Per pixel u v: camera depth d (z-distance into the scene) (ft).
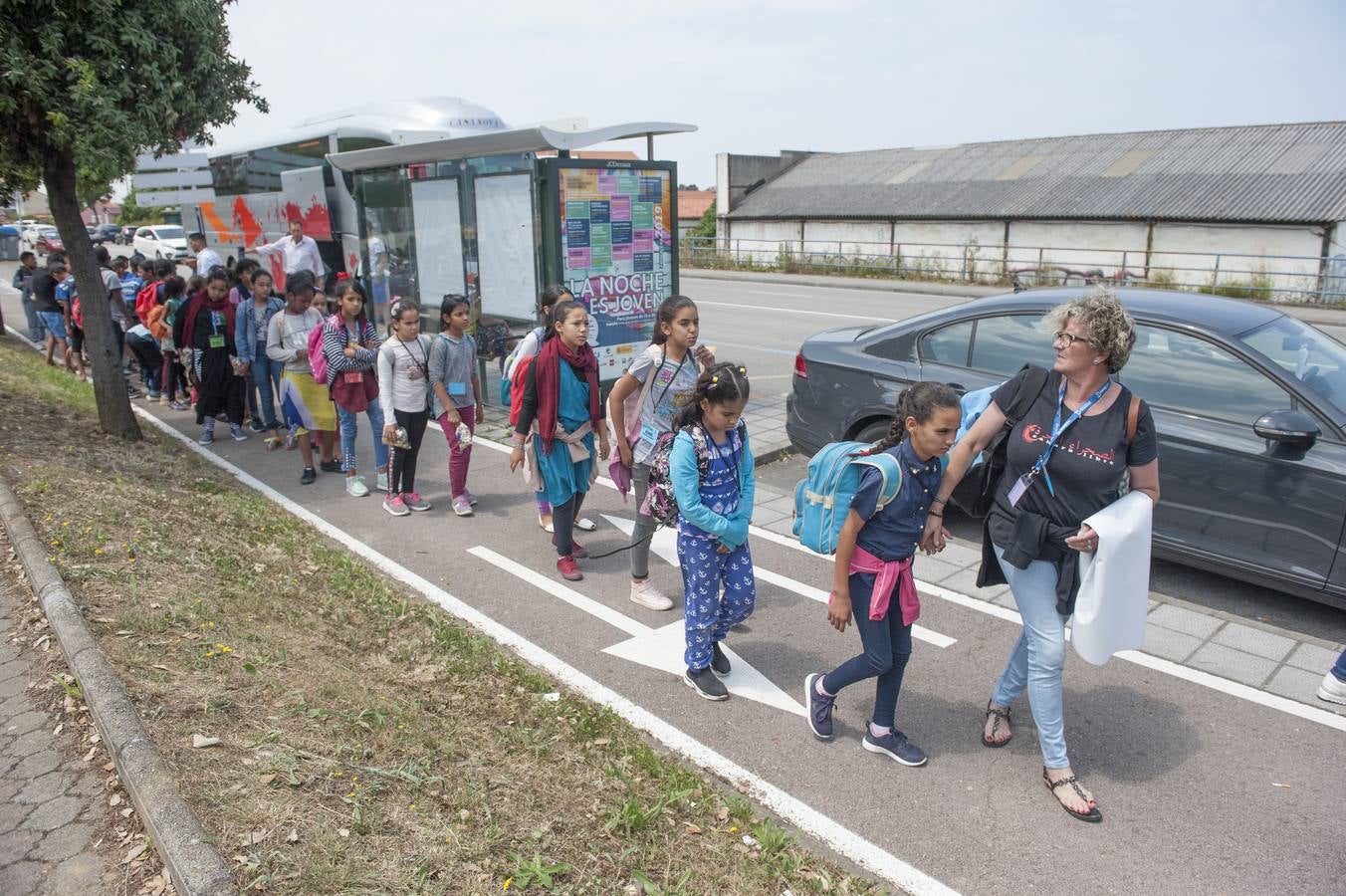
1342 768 12.24
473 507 23.56
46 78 21.08
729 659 15.44
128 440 27.68
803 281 92.79
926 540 11.83
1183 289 79.30
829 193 114.42
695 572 13.64
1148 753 12.64
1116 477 10.73
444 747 11.50
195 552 17.74
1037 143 110.11
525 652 15.69
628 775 11.70
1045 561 11.26
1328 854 10.60
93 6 21.50
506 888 9.09
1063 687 14.38
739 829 10.88
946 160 114.01
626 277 31.83
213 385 29.94
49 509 18.49
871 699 14.23
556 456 18.07
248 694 11.94
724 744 12.98
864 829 11.15
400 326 21.77
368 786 10.28
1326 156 85.10
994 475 11.98
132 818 10.25
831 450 11.87
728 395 12.49
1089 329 10.36
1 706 12.53
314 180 48.44
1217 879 10.22
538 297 30.60
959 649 15.70
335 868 8.87
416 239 35.65
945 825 11.20
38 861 9.61
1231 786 11.88
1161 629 16.20
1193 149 94.73
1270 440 14.99
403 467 22.79
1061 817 11.33
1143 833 11.01
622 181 30.96
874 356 21.56
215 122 25.91
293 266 44.27
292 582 17.30
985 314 20.01
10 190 27.61
